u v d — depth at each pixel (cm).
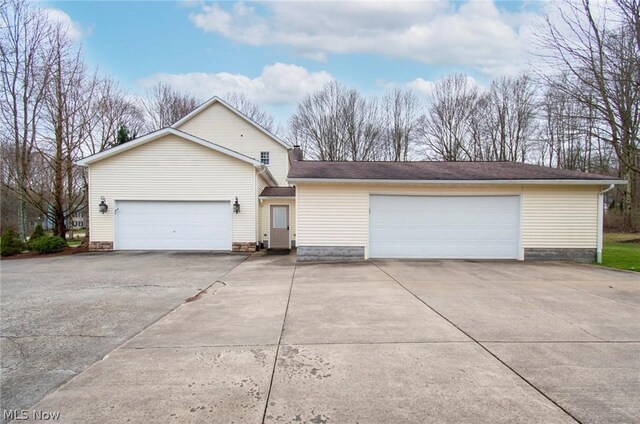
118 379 298
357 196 1048
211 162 1345
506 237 1053
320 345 372
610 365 322
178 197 1341
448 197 1056
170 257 1173
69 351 365
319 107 3169
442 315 479
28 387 289
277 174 1923
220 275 818
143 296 609
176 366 323
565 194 1035
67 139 1633
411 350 357
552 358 337
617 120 1298
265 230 1543
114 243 1332
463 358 337
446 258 1059
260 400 262
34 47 1597
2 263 1056
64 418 241
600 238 1027
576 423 233
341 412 246
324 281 729
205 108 1923
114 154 1323
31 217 2503
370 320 458
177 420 237
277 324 445
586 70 1237
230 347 368
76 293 635
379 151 3162
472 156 3003
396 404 256
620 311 499
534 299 568
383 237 1059
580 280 732
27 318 482
